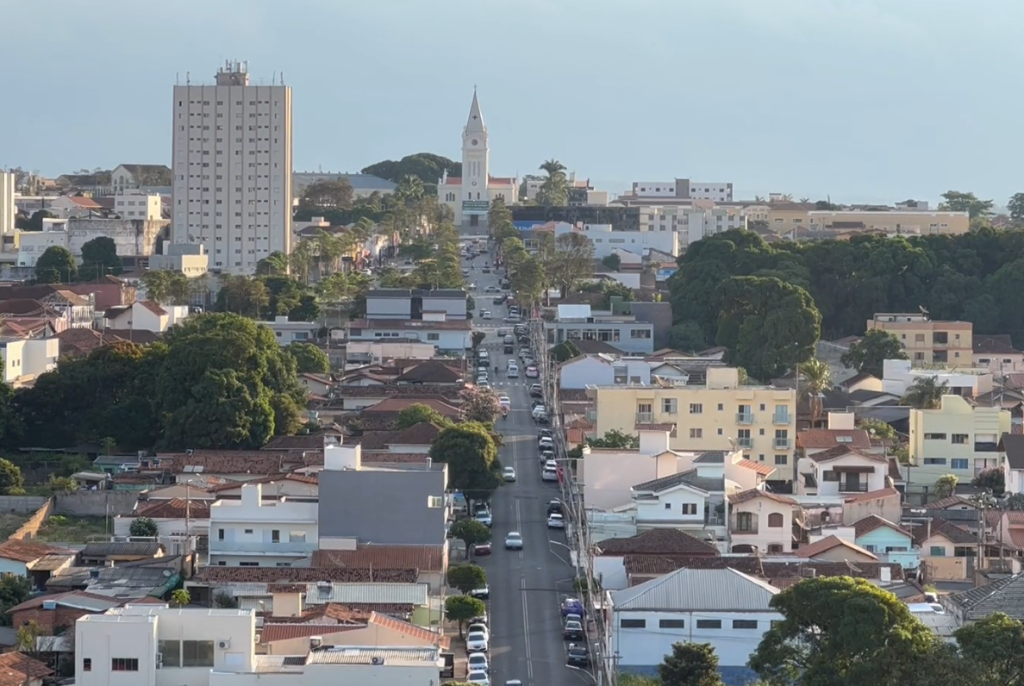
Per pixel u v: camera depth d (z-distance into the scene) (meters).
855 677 191.50
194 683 193.88
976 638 195.62
